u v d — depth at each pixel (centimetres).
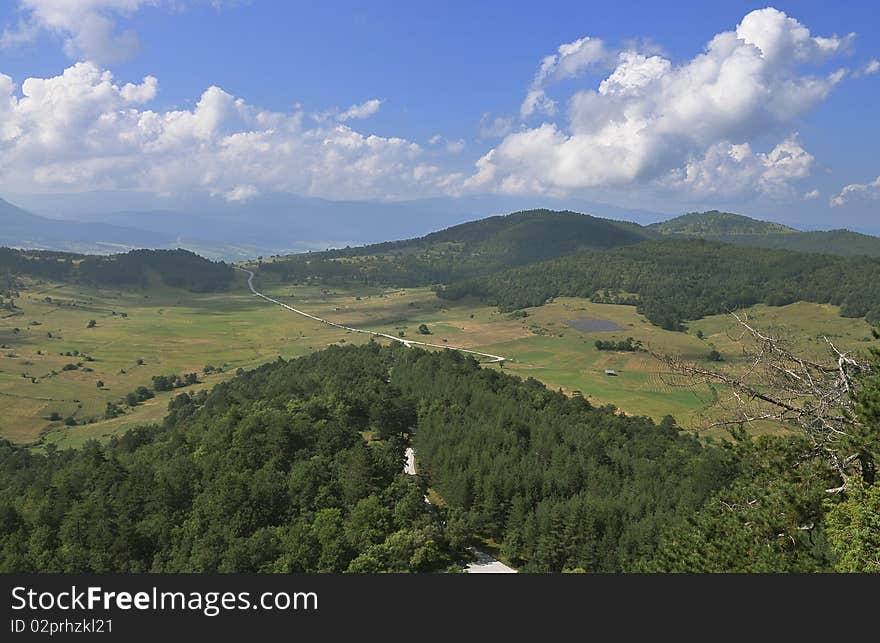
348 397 11731
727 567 2973
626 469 10025
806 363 2880
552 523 7788
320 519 7156
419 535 7144
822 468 2875
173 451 10025
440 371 14650
